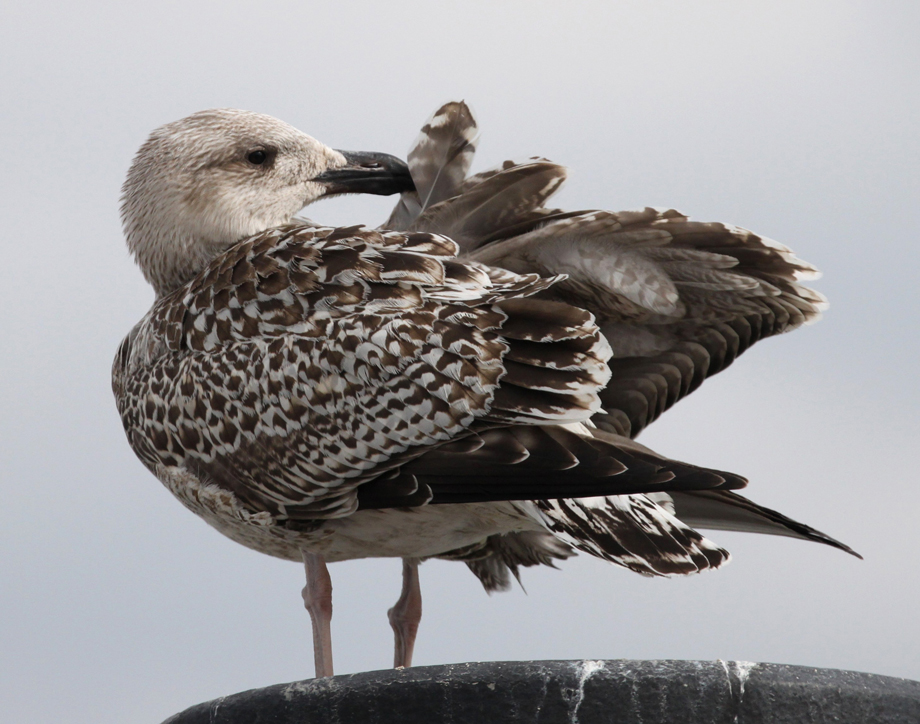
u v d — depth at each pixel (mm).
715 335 9781
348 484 8836
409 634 10531
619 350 9961
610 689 6602
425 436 8469
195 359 9414
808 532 9039
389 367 8516
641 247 8953
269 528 9523
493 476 8312
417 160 10555
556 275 9078
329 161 10969
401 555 9750
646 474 7949
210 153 10594
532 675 6672
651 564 8469
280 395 8906
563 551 10734
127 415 10078
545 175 9336
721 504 9750
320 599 9688
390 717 6773
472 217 9484
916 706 6688
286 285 9008
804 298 9391
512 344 8336
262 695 7074
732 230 8781
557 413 8203
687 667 6648
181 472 9625
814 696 6609
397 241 8961
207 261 10641
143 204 10734
